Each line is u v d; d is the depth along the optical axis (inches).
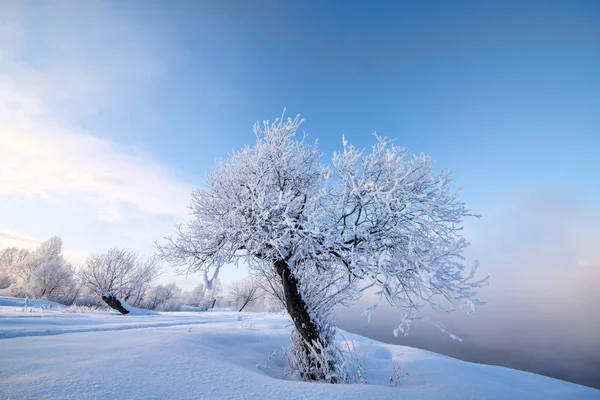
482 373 265.1
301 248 250.1
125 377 142.2
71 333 290.4
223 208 296.0
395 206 220.2
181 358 188.4
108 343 222.8
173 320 581.0
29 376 134.4
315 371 236.2
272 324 565.9
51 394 114.7
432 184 248.7
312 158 316.8
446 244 205.0
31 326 315.0
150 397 122.3
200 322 573.6
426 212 216.5
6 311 499.2
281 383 162.4
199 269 300.2
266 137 305.0
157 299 1558.8
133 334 275.6
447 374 230.8
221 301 2287.2
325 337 259.6
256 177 284.4
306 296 276.5
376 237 236.4
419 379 224.4
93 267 1079.0
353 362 237.3
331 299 281.6
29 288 1210.0
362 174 248.7
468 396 181.5
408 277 215.3
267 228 256.5
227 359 223.9
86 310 743.1
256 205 260.5
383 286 194.1
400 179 225.8
